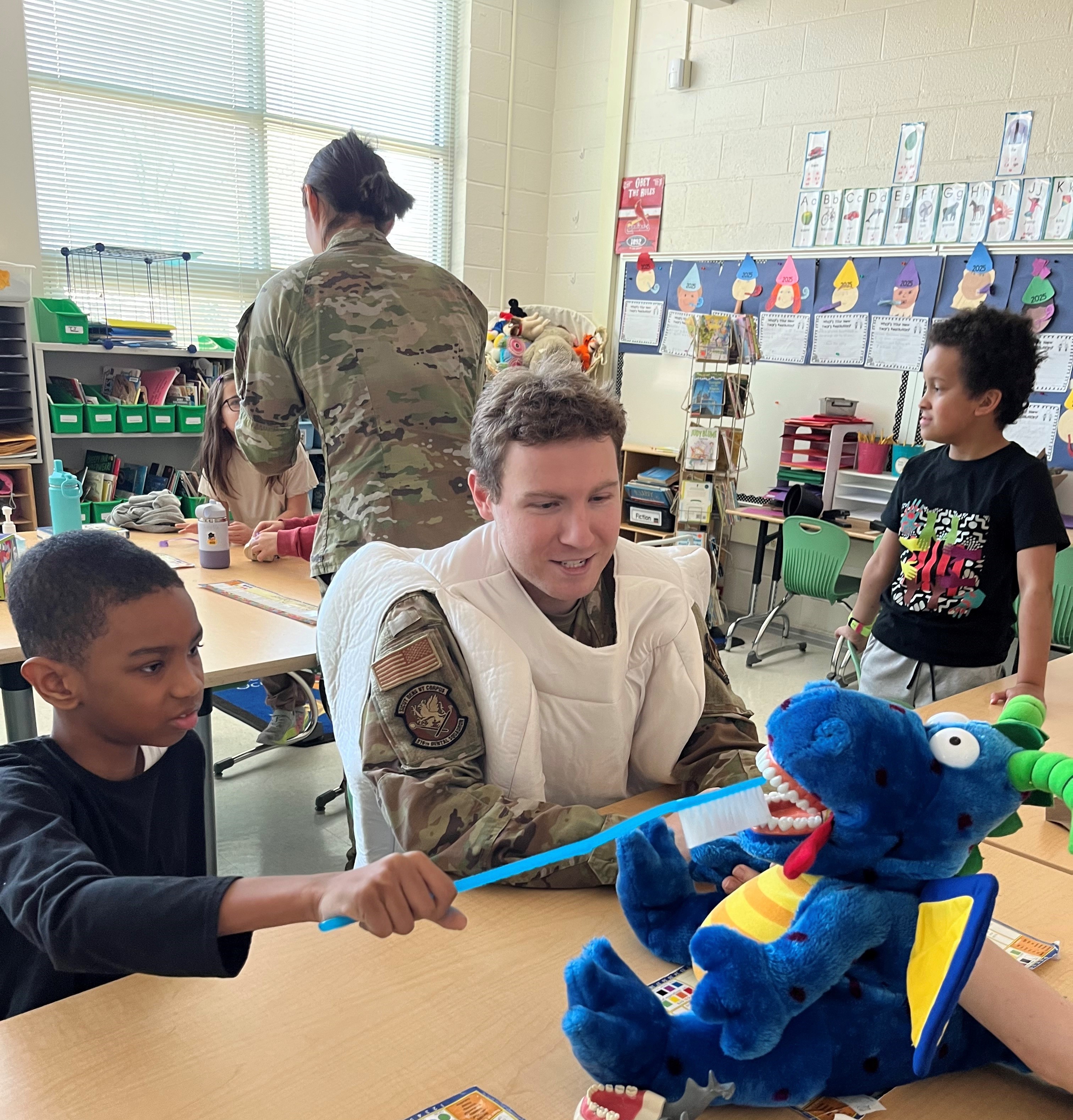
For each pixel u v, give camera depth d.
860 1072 0.62
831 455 3.90
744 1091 0.60
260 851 2.24
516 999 0.74
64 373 4.17
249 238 4.71
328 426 1.88
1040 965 0.80
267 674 1.62
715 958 0.59
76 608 0.78
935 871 0.60
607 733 1.04
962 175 3.71
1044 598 1.65
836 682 0.65
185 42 4.32
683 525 4.05
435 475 1.87
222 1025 0.69
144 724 0.83
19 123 3.80
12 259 3.88
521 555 0.96
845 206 4.06
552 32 5.29
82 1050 0.66
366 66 4.87
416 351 1.89
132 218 4.33
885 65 3.89
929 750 0.61
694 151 4.62
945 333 1.76
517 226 5.39
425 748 0.96
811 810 0.61
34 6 3.91
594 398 0.94
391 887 0.59
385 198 1.96
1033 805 0.63
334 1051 0.67
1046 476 1.73
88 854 0.71
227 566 2.30
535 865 0.65
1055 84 3.45
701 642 1.14
